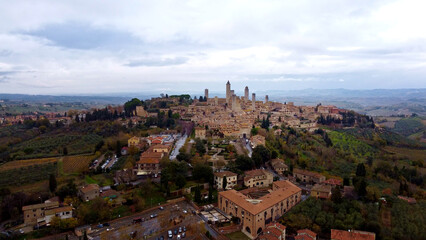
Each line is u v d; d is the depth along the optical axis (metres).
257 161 189.25
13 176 164.38
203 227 120.81
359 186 138.88
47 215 123.19
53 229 120.38
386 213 127.19
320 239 118.81
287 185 152.88
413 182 176.00
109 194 144.50
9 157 192.12
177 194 153.25
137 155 199.38
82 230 117.94
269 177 170.62
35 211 125.12
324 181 167.00
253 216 119.31
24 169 174.12
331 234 114.12
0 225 123.94
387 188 152.50
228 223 129.88
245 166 182.00
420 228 118.25
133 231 119.19
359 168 173.00
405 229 118.25
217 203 148.12
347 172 191.62
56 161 187.62
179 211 138.50
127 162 182.50
